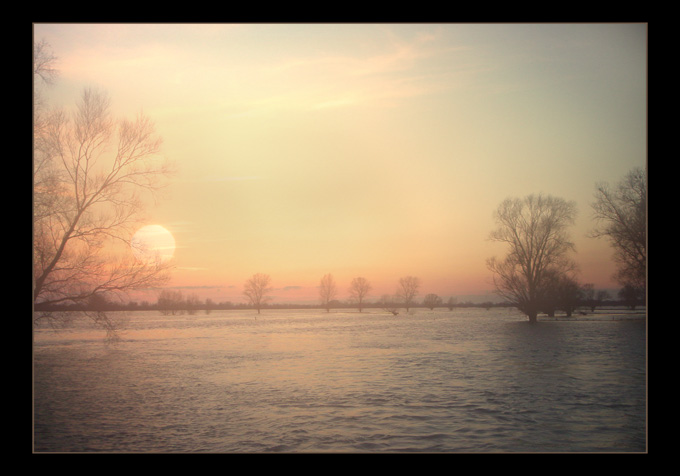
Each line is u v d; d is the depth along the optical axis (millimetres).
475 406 16062
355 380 20594
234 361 25984
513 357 26172
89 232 22391
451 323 54969
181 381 20484
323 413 15328
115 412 15523
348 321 62625
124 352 28547
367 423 14219
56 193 21375
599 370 22266
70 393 18297
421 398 17188
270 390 18578
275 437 12953
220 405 16391
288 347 31969
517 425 13945
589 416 14883
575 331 36656
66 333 33469
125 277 22984
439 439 12805
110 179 22984
